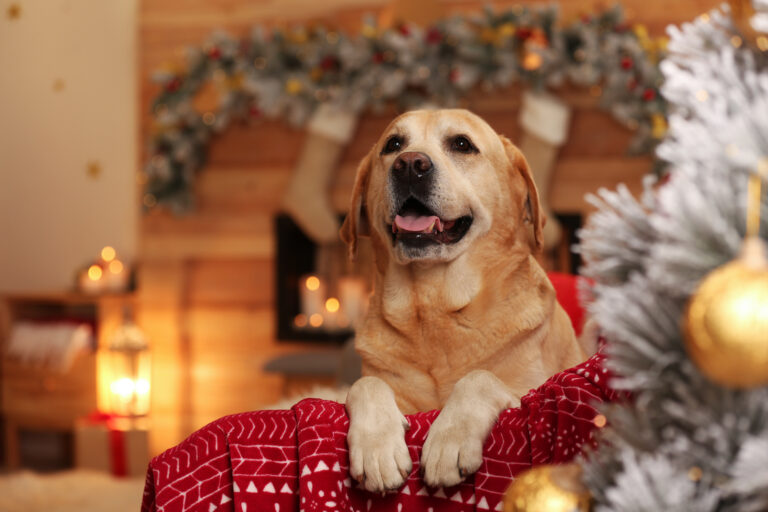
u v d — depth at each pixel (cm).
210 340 466
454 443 105
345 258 464
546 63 404
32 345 439
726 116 66
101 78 506
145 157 477
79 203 508
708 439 63
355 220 193
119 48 503
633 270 71
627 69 397
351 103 425
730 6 74
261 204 460
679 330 64
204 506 98
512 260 173
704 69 71
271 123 458
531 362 163
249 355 461
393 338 170
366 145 445
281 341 445
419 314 166
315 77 433
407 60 412
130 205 500
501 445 103
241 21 470
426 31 423
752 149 63
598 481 70
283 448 101
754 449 58
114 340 420
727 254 62
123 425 413
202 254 468
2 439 471
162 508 98
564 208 424
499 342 163
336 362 398
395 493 106
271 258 459
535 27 410
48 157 515
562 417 98
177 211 460
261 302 460
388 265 175
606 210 74
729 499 65
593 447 93
